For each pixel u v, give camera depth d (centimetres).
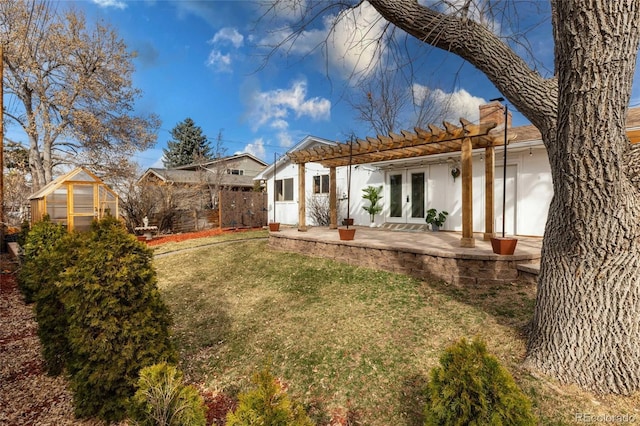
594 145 211
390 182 1084
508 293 429
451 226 919
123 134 1369
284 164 1475
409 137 611
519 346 296
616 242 223
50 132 1245
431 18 279
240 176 2433
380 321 385
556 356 249
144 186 1312
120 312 246
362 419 241
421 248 548
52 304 319
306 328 389
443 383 176
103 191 995
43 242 593
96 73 1270
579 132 214
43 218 684
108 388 239
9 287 674
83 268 240
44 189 969
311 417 248
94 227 254
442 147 718
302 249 764
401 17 288
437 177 955
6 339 428
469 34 278
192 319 452
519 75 269
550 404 225
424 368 288
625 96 204
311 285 545
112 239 250
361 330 368
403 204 1045
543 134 266
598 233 226
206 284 604
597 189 218
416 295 455
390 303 436
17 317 507
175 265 761
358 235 784
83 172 929
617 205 220
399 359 304
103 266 242
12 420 264
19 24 1091
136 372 249
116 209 1041
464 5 275
